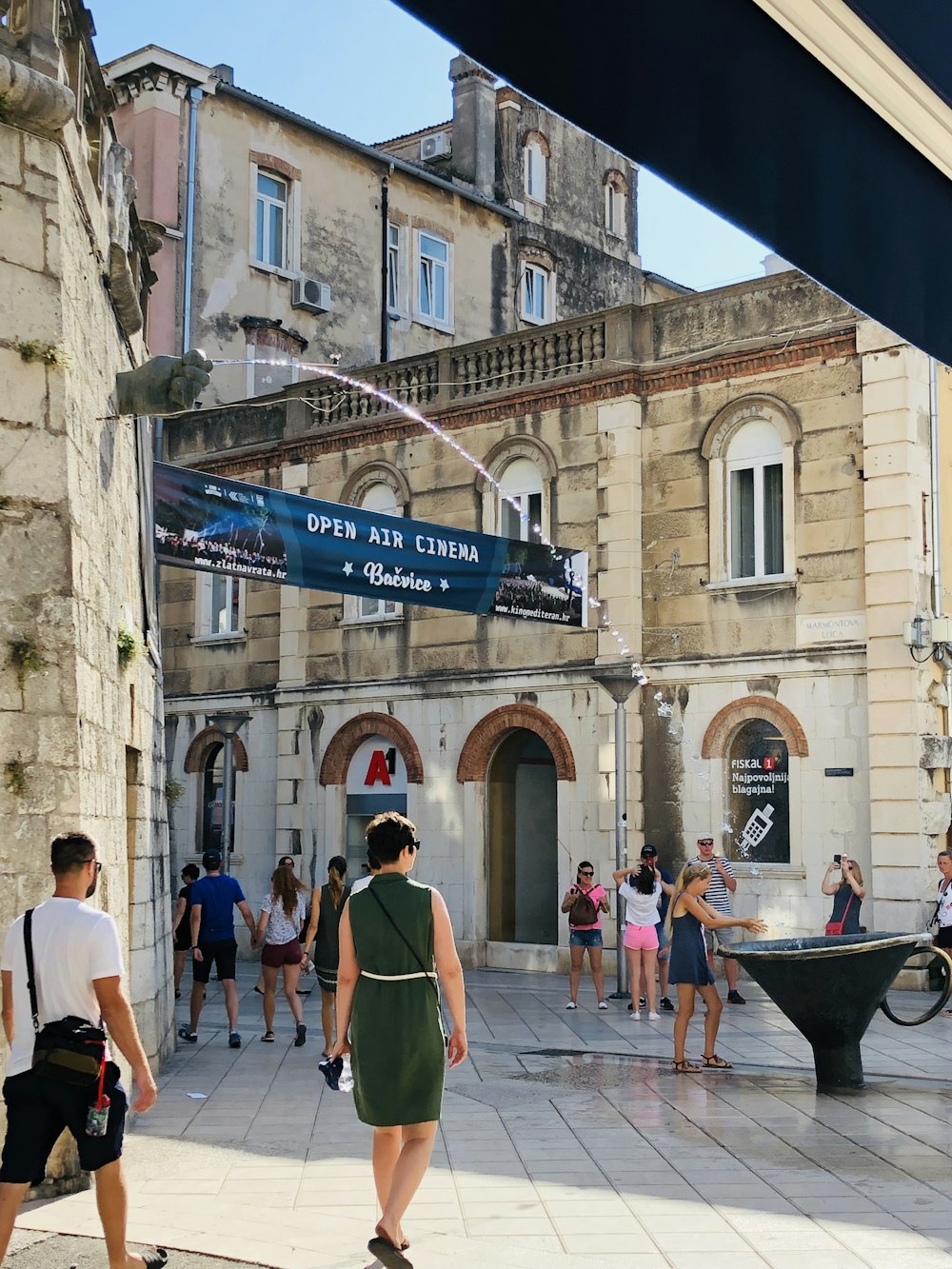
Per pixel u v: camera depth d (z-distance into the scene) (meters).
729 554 22.94
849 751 21.25
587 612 24.05
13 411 8.54
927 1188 8.88
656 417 23.80
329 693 27.72
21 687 8.35
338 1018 7.12
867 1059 14.59
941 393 21.98
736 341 22.89
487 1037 16.50
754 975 12.81
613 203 43.12
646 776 23.33
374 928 6.90
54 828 8.35
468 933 25.17
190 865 16.88
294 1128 11.02
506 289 38.75
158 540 16.28
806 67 2.19
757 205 2.45
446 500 26.36
